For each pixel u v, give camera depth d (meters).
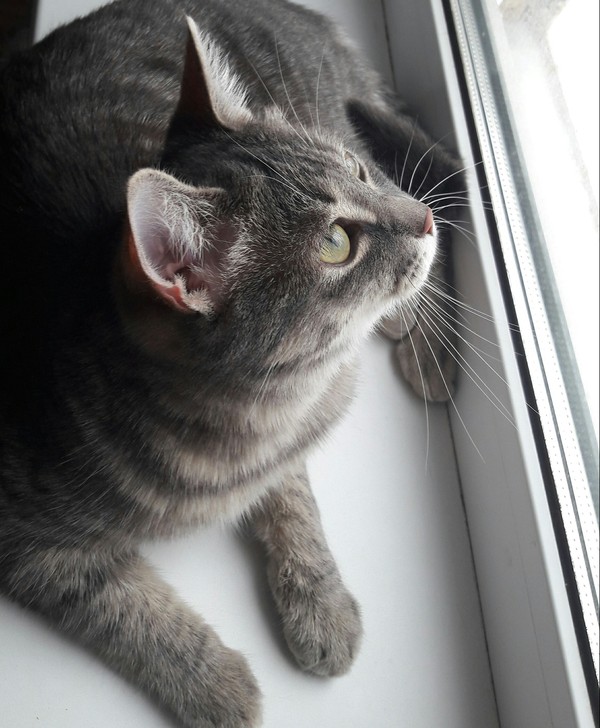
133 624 0.62
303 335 0.59
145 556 0.65
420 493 0.69
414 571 0.67
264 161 0.59
